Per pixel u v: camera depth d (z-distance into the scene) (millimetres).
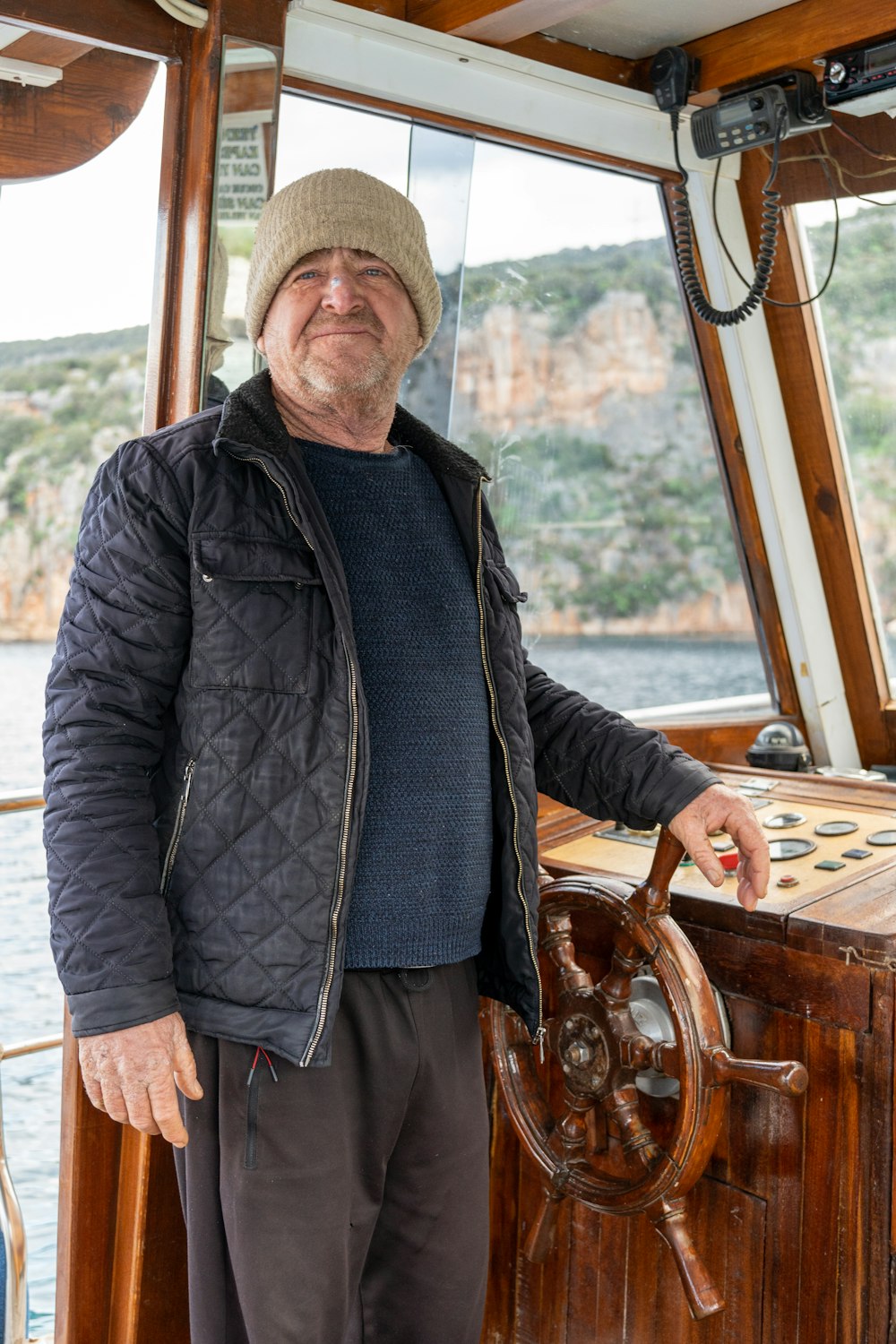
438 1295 1622
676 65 2400
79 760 1364
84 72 1890
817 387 2756
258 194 1943
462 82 2205
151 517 1402
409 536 1596
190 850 1405
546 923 1915
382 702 1513
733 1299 1859
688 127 2551
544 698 1852
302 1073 1444
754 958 1804
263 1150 1424
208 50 1858
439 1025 1568
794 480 2859
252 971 1379
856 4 2162
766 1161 1808
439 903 1539
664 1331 1945
